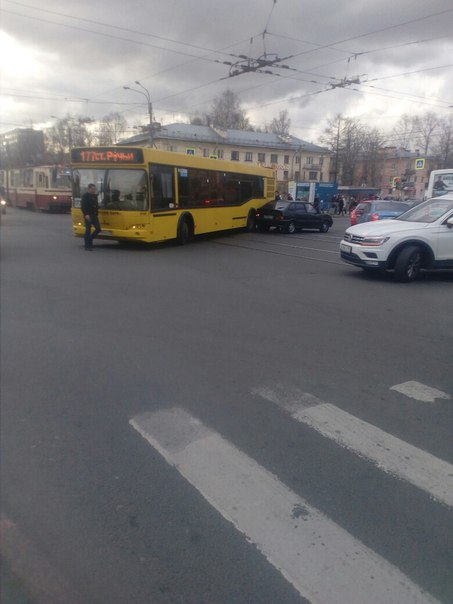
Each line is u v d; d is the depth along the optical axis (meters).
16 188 35.81
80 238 17.58
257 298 8.83
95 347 5.95
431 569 2.54
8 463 3.47
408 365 5.55
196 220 16.98
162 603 2.32
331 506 3.04
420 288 10.16
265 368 5.38
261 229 23.38
